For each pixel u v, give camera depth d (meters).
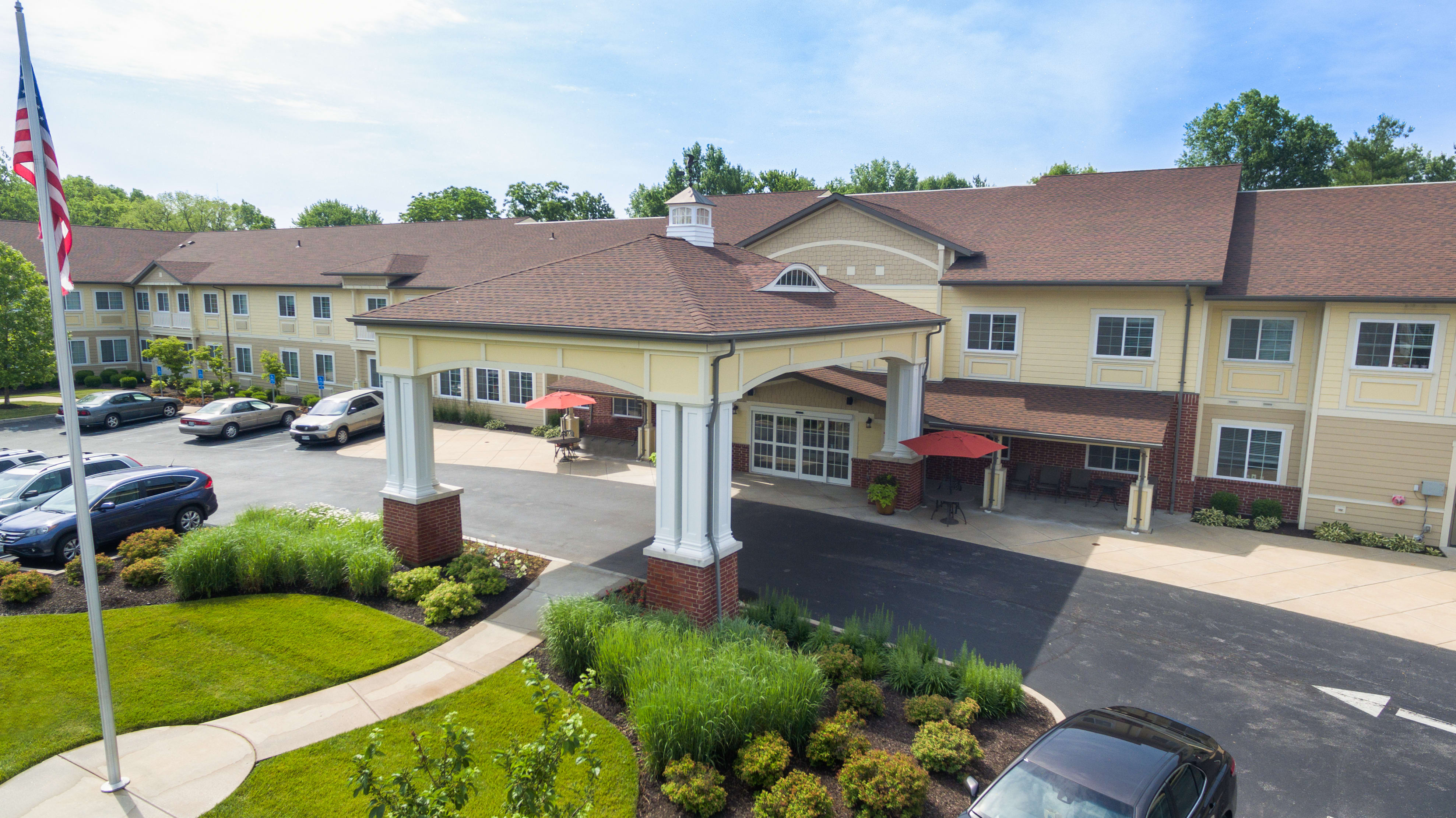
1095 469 22.11
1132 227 22.50
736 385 12.68
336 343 37.19
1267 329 20.28
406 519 15.31
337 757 9.09
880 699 10.16
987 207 25.95
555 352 13.45
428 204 67.44
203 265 43.81
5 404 36.22
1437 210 20.33
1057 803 7.02
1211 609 14.34
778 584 15.27
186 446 28.58
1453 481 18.11
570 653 11.02
